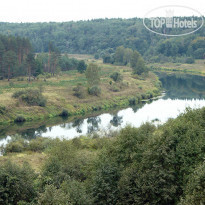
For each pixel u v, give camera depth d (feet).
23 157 129.59
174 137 79.10
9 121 239.09
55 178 84.28
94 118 260.01
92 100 309.01
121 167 84.23
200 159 74.13
